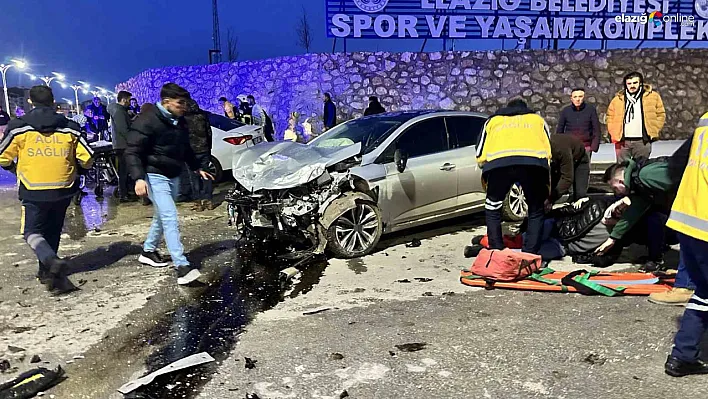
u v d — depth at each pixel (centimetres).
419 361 330
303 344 359
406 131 617
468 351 341
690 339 297
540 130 473
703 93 1482
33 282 501
